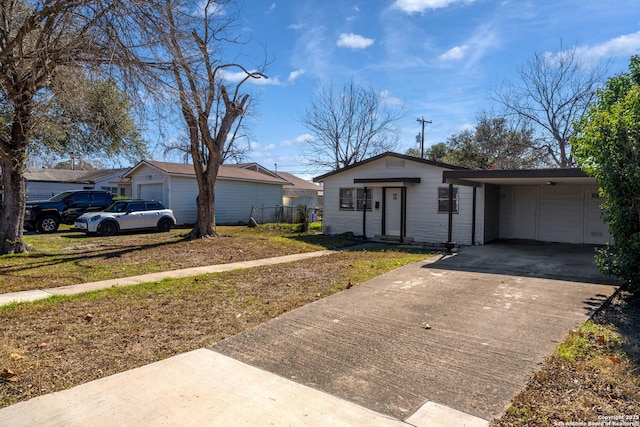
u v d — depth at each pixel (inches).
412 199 594.6
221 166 1019.9
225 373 144.5
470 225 538.6
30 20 300.5
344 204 669.3
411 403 123.7
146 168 888.9
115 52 302.5
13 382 134.4
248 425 111.3
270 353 163.0
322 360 156.2
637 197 231.3
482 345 170.9
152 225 691.4
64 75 347.6
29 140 421.1
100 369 146.5
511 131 1096.8
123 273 331.9
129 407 120.2
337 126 1232.2
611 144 233.6
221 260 407.5
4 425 109.3
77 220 649.0
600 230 519.8
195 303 235.6
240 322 201.5
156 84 325.1
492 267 355.6
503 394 129.2
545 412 118.4
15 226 432.1
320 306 230.2
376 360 156.2
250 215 984.3
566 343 170.4
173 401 124.2
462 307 228.2
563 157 952.3
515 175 416.5
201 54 390.3
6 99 353.1
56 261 386.9
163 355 160.6
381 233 626.2
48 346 167.3
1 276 312.2
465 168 543.8
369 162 631.2
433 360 155.8
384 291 266.7
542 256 419.8
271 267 361.1
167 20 321.7
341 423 112.6
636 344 170.6
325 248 517.0
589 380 138.9
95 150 658.8
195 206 885.8
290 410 119.4
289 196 1285.7
